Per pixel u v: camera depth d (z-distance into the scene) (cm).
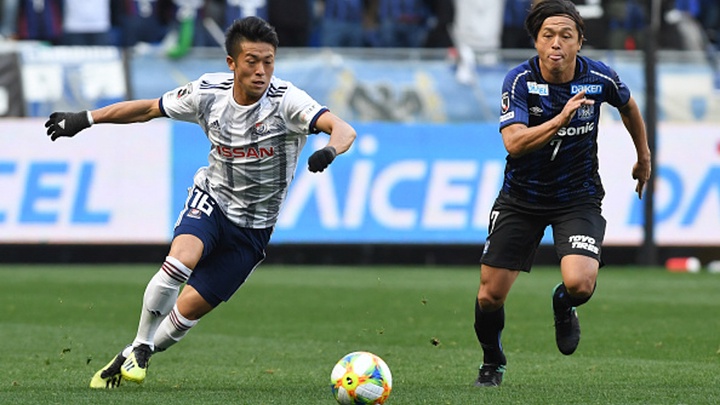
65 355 2991
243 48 2233
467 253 6041
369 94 5744
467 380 2566
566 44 2284
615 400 2159
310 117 2273
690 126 5862
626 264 6066
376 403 2062
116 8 6231
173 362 2877
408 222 5731
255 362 2881
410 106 5769
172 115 2373
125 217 5600
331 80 5728
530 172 2377
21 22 6234
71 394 2248
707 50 6462
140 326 2361
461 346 3209
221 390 2348
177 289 2341
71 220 5572
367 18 6394
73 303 4184
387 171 5728
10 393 2259
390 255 6000
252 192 2375
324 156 2102
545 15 2297
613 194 5794
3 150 5531
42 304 4147
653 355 2997
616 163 5797
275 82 2325
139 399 2180
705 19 6725
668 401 2145
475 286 4847
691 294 4597
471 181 5769
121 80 5638
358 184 5703
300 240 5659
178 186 5625
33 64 5569
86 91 5606
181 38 5731
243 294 4525
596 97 2353
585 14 6306
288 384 2483
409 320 3781
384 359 2942
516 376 2617
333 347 3181
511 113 2320
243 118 2309
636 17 6338
